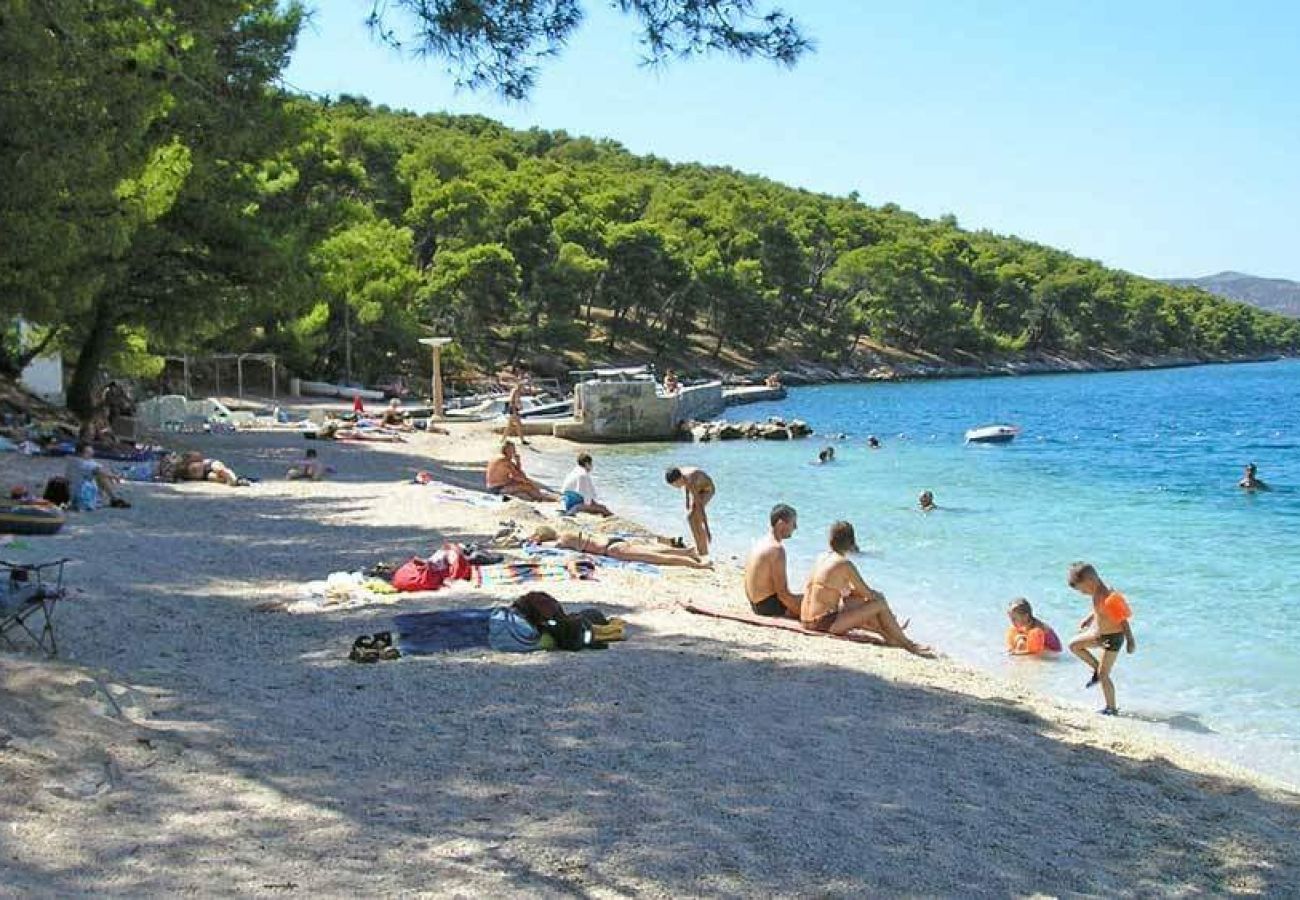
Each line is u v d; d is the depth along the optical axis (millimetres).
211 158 24734
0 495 17391
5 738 6320
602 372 61594
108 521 17359
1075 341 156125
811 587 12578
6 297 20906
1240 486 30766
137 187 23750
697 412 61875
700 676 9766
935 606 15984
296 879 5258
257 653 9891
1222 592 17047
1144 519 24672
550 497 24734
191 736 7227
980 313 146125
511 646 10281
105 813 5812
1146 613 15625
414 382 69688
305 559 14984
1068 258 187875
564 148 181750
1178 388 102875
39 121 13039
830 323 127500
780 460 38844
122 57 13141
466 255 79375
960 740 8516
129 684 8344
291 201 36781
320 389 59031
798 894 5547
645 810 6531
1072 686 12062
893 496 28703
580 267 88875
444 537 17312
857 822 6594
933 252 142500
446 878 5406
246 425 40125
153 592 12211
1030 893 5809
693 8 8742
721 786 7027
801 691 9570
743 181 180875
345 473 27391
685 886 5539
